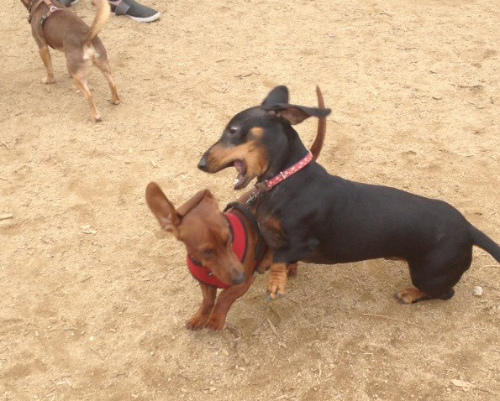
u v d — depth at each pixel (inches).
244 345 41.2
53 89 69.7
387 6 89.6
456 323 42.8
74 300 44.6
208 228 33.0
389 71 73.5
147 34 81.6
